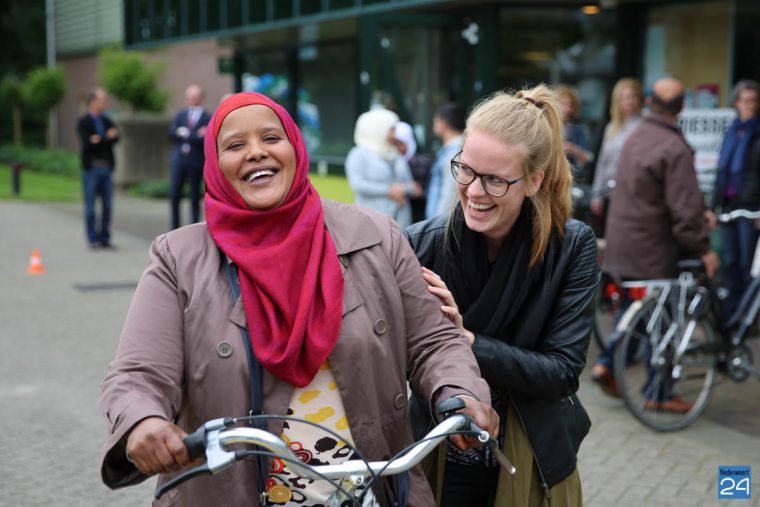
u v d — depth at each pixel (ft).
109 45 90.53
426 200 25.04
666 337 17.53
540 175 7.99
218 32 50.21
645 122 17.89
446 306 7.70
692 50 30.86
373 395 6.91
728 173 24.20
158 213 56.44
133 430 6.11
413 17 34.58
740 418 18.10
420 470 7.41
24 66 122.21
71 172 84.12
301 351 6.66
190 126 41.50
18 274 34.73
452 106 22.02
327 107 46.83
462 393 6.80
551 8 34.42
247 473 6.72
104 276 34.53
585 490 14.53
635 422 17.79
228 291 6.77
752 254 23.91
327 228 7.13
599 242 22.26
